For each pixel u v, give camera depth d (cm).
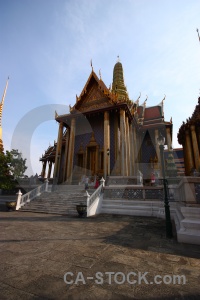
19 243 371
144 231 497
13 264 259
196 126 1688
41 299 171
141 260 281
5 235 441
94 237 427
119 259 284
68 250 326
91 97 1747
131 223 622
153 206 821
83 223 618
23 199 1088
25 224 595
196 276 227
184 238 390
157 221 670
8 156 1059
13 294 179
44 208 973
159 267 254
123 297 177
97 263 266
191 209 430
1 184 1041
